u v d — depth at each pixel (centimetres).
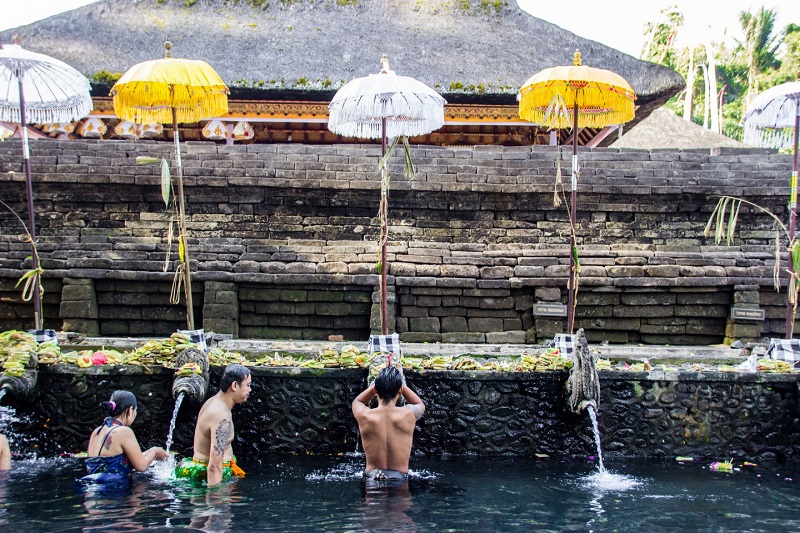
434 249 1130
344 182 1134
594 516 523
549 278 1088
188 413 711
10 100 925
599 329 1102
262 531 471
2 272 1052
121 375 711
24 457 693
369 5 1864
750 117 934
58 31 1645
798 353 805
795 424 725
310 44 1700
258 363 743
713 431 727
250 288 1084
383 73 801
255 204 1146
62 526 478
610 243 1162
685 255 1127
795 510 546
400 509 530
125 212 1128
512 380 727
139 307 1077
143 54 1620
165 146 1144
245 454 717
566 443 727
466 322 1097
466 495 574
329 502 546
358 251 1114
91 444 623
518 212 1166
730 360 987
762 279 1086
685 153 1188
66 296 1048
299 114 1588
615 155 1177
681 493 591
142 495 560
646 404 727
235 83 1507
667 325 1104
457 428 725
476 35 1778
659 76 1594
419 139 1658
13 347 702
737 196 1147
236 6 1831
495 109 1588
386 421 629
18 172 1100
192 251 1093
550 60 1681
